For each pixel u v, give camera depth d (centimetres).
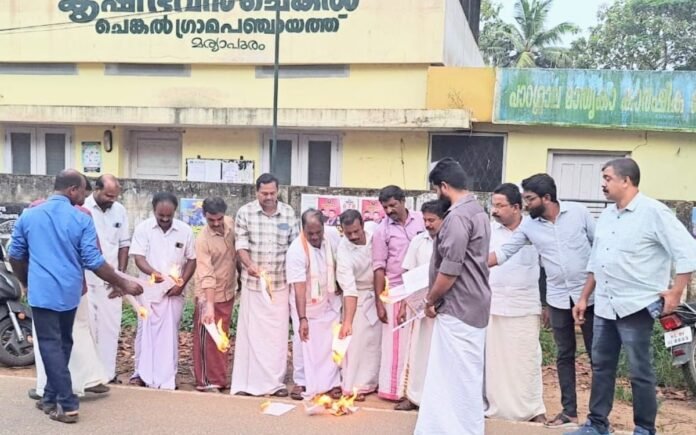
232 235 580
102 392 530
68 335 486
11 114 1327
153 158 1384
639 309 410
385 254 547
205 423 470
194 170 1352
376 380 574
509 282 494
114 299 585
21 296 654
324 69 1280
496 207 504
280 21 1270
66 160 1398
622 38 2778
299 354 571
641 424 424
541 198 469
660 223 405
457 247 397
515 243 489
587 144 1182
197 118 1269
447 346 412
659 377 638
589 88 1148
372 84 1259
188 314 840
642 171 1167
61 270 458
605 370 442
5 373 620
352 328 560
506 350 497
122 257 597
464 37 1488
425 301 462
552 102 1161
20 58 1369
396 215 545
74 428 455
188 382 620
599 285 432
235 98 1321
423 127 1177
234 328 779
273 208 564
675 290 399
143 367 577
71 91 1376
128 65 1352
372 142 1278
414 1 1220
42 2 1351
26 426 457
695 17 2684
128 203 995
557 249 477
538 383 503
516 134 1207
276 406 510
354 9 1242
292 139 1320
